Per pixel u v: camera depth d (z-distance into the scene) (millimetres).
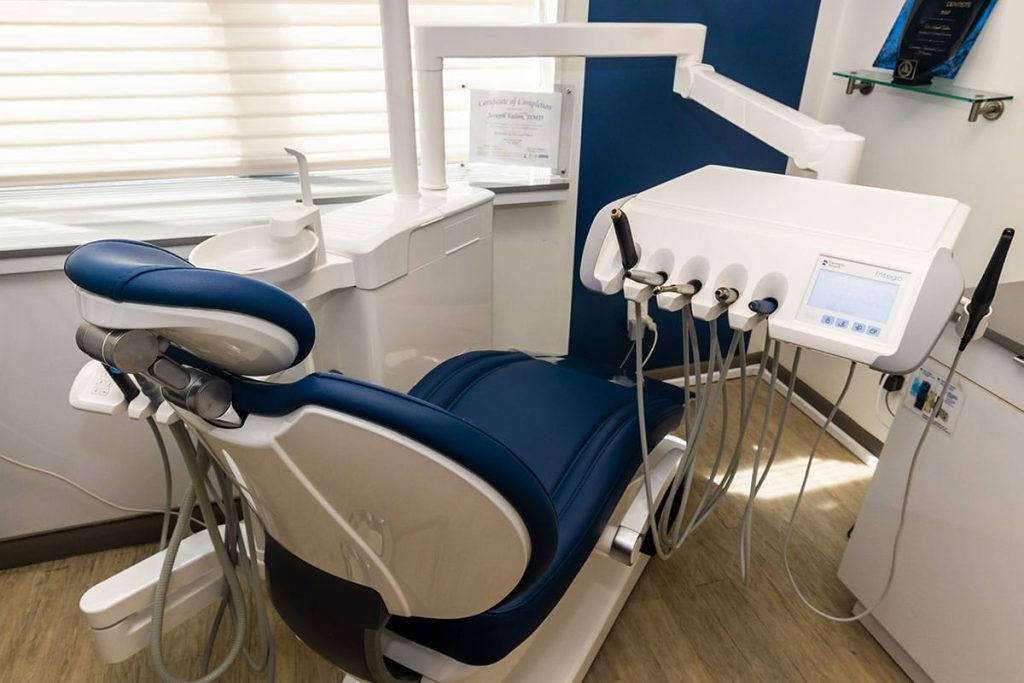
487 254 1335
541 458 1059
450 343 1302
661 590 1475
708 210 917
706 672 1303
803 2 1714
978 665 1100
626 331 2027
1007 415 1005
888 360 746
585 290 1909
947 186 1553
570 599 1294
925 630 1199
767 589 1481
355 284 1034
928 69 1464
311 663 1300
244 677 1271
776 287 825
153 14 1271
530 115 1481
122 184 1459
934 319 734
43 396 1354
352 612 789
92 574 1492
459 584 727
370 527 671
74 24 1237
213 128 1410
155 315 502
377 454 575
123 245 615
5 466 1395
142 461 1486
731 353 950
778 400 2143
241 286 519
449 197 1252
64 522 1501
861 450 1877
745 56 1736
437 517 628
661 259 905
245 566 1090
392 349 1121
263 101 1419
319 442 581
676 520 1199
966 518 1092
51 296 1271
